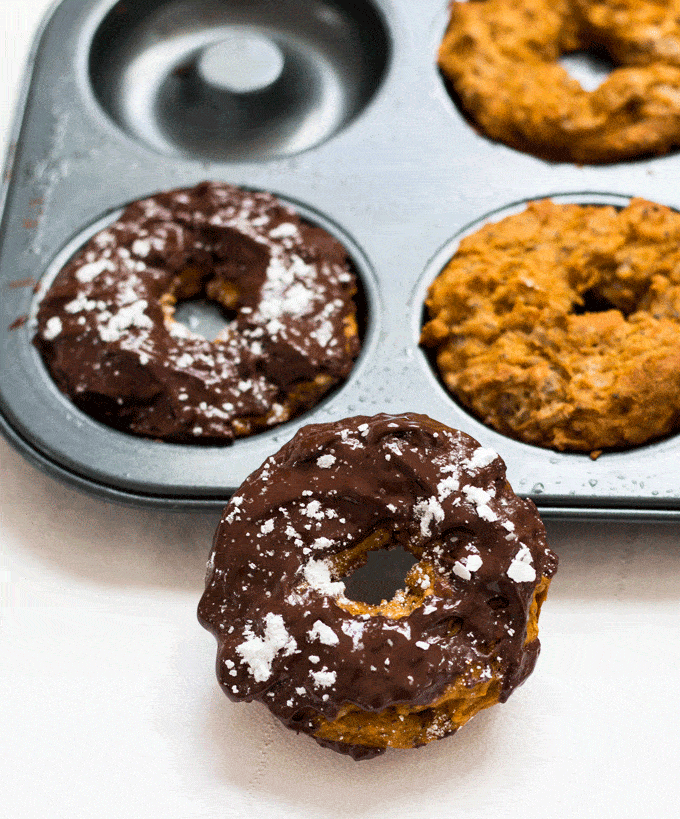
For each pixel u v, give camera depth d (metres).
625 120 0.39
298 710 0.30
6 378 0.35
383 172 0.39
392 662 0.30
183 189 0.38
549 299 0.35
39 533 0.35
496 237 0.36
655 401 0.34
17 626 0.34
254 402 0.35
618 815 0.31
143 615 0.34
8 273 0.37
